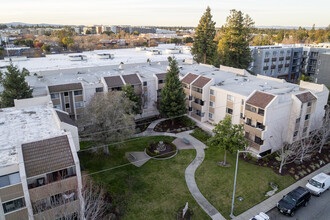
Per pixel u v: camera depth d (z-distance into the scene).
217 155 35.12
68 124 26.95
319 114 38.81
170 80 41.62
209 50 69.94
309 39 147.25
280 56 77.69
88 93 41.91
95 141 33.31
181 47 100.38
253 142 35.03
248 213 24.92
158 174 30.70
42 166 20.23
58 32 157.88
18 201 19.84
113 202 25.39
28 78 44.44
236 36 66.44
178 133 41.84
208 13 68.00
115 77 44.75
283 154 31.27
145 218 23.94
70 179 20.84
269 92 38.06
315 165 33.19
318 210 25.70
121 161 33.38
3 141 23.12
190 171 31.41
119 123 33.06
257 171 31.52
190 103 46.41
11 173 19.20
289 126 36.31
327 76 63.72
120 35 195.62
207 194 27.39
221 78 48.47
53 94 39.75
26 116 29.22
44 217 19.00
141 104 45.31
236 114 38.47
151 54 80.00
